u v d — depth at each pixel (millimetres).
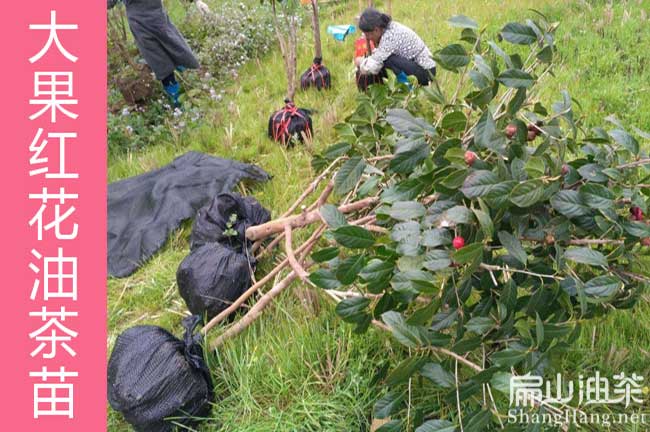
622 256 2531
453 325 2623
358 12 8586
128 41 8414
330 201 4203
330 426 2680
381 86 3396
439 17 7621
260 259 3797
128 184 4891
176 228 4371
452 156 2299
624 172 2459
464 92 5336
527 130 2557
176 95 6504
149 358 2809
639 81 5285
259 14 8367
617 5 6957
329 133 5254
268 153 5293
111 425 2980
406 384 2738
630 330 2984
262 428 2697
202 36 8234
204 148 5551
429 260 2148
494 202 2162
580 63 5758
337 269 2398
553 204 2299
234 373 2998
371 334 3016
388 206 2609
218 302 3410
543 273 2430
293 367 2920
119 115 6293
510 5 7422
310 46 7547
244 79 7078
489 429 2371
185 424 2805
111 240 4371
